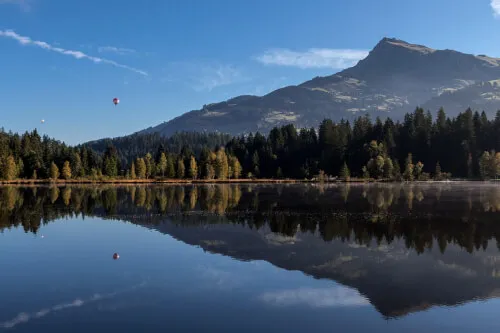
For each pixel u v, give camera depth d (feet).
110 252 97.55
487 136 528.22
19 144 501.97
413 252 97.40
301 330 51.88
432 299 64.54
